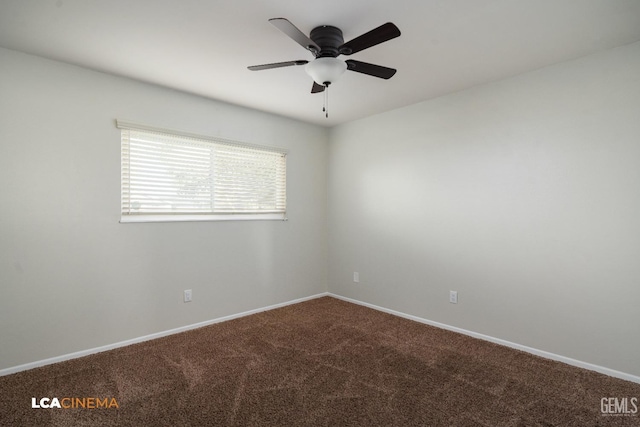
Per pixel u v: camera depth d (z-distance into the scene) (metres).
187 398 2.01
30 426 1.76
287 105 3.50
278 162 3.94
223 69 2.61
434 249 3.30
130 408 1.91
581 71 2.41
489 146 2.89
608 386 2.16
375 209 3.85
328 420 1.81
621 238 2.26
